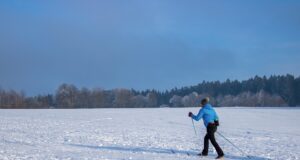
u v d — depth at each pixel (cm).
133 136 2158
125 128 2714
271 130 2889
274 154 1559
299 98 13712
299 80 13900
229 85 15588
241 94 14525
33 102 11712
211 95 15138
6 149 1480
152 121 3612
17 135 2036
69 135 2108
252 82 15112
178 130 2677
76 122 3225
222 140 2086
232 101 14138
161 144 1811
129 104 13162
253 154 1548
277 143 1991
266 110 6875
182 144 1833
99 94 12644
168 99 15688
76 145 1700
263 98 13562
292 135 2508
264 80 14788
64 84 12350
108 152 1498
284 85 14000
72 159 1275
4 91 11281
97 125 2931
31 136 2005
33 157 1291
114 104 12962
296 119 4438
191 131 2623
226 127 3123
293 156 1508
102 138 2008
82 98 12431
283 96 13950
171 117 4350
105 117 4112
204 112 1423
